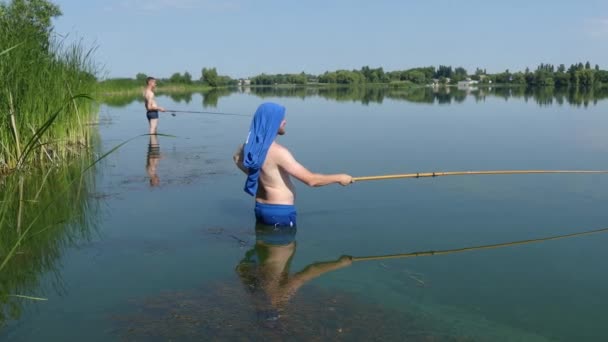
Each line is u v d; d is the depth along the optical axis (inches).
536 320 134.6
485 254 183.8
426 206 247.1
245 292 151.0
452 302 144.9
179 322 132.0
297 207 246.1
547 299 147.2
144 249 187.0
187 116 829.2
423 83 4055.1
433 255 182.7
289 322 132.2
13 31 312.7
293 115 785.6
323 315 136.3
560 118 700.7
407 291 152.9
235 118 792.3
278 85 4030.5
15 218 221.6
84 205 246.2
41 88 340.5
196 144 479.2
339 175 216.7
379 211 238.2
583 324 132.6
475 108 943.7
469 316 136.4
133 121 733.3
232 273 165.9
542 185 290.4
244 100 1380.4
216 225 216.8
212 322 131.9
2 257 177.0
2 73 294.0
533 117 722.2
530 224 217.9
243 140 512.7
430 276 164.1
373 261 177.0
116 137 530.6
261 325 130.3
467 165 346.0
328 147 431.8
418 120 685.9
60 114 362.9
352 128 582.6
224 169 341.7
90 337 124.7
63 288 153.3
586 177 310.7
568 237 201.0
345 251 186.9
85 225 214.7
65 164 356.2
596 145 434.3
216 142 494.6
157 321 132.6
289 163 207.5
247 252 185.3
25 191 271.7
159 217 227.3
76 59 423.2
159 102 1289.4
